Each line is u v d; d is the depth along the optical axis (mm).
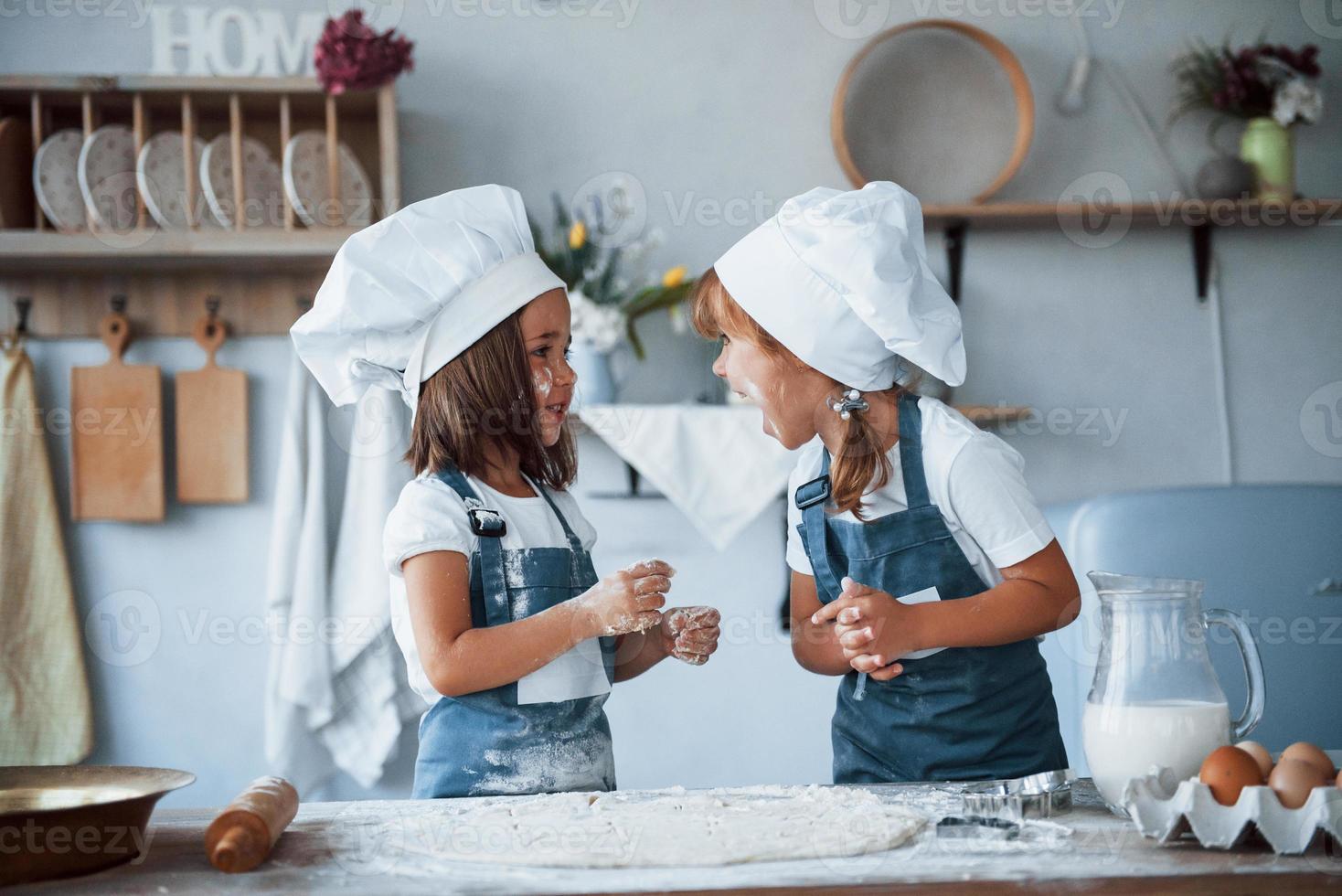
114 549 2129
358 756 2029
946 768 1112
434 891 657
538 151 2219
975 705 1112
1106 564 1731
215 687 2133
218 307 2148
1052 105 2295
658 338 2215
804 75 2264
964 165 2252
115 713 2113
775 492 2025
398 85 2186
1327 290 2369
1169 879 659
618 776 2197
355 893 660
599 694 1068
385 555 1032
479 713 1011
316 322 1081
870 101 2242
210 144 1993
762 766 2217
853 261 1056
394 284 1064
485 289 1083
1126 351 2326
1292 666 1736
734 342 1141
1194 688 795
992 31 2297
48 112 2035
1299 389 2354
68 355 2127
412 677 1069
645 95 2242
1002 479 1092
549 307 1115
